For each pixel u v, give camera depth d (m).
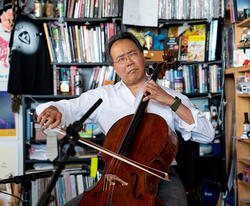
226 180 3.01
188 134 1.71
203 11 2.88
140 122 1.59
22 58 2.72
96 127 2.89
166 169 1.50
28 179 1.42
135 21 2.83
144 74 1.80
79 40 2.87
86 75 3.14
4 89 3.01
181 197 1.55
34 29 2.77
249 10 2.77
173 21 2.91
